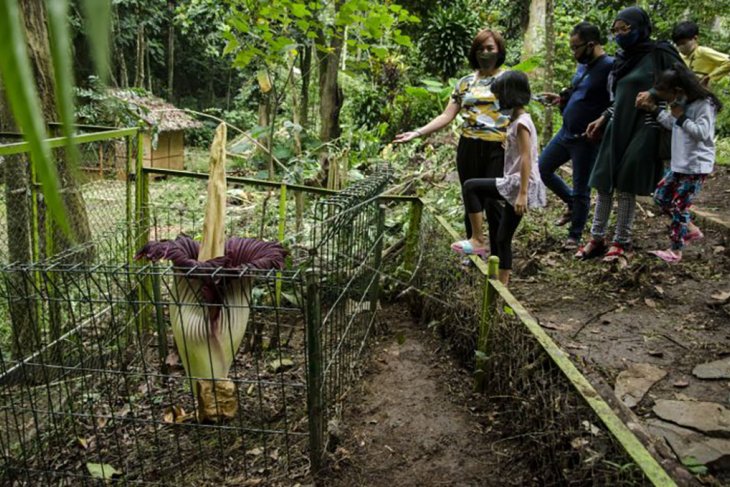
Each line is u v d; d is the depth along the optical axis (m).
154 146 5.66
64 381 2.79
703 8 9.72
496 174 3.82
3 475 2.64
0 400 2.94
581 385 2.05
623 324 3.62
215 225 2.79
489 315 3.02
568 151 4.77
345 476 2.57
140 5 15.91
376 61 10.62
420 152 7.93
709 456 2.41
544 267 4.55
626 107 4.17
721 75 4.93
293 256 3.84
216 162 2.77
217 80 22.97
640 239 5.00
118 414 3.18
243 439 2.62
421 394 3.18
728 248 4.57
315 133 8.72
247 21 5.34
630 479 1.69
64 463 2.81
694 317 3.68
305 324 2.43
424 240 4.34
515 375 2.67
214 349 2.78
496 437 2.75
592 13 12.34
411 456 2.68
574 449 2.05
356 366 3.41
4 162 3.30
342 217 2.83
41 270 2.54
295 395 3.24
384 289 4.58
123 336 3.65
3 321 3.08
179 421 3.07
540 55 10.74
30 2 3.11
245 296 2.80
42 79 3.20
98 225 3.62
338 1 5.80
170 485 2.63
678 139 4.12
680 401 2.79
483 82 3.88
